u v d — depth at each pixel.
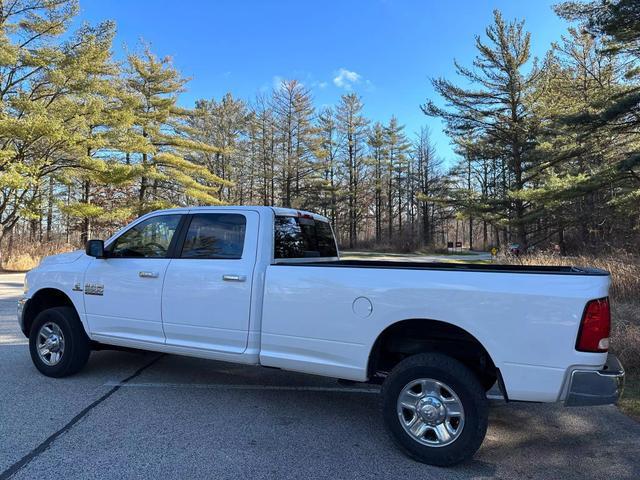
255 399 4.68
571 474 3.26
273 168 52.53
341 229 63.06
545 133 23.20
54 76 19.64
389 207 65.56
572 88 23.53
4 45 18.97
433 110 25.75
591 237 25.53
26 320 5.50
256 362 4.12
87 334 5.05
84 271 5.07
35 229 33.81
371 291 3.62
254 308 4.11
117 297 4.82
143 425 3.92
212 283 4.30
